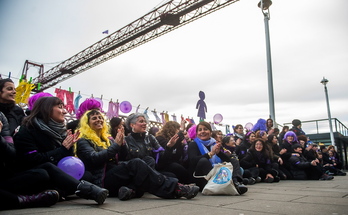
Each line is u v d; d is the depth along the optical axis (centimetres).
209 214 205
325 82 1781
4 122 252
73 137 263
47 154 248
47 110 262
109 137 359
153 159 368
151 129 539
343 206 245
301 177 669
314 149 888
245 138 653
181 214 205
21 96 478
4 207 220
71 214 201
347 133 2011
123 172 299
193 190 290
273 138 709
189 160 395
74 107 645
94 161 287
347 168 1848
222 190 329
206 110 622
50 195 234
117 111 713
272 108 991
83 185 239
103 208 230
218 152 375
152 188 292
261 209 229
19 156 242
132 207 236
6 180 229
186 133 442
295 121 911
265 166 602
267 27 1062
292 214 206
